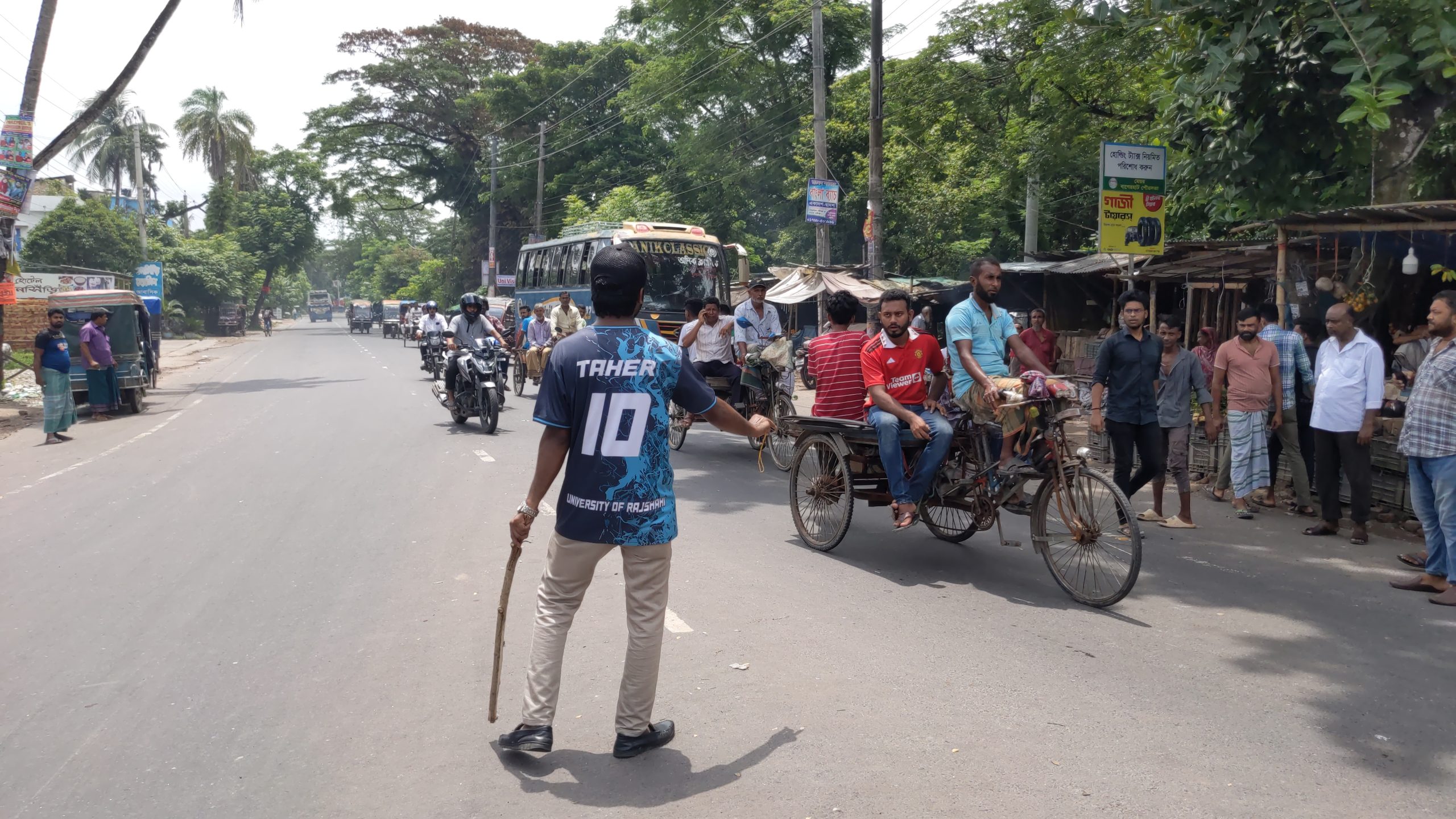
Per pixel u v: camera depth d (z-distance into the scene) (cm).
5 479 1049
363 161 5766
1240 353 813
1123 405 743
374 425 1458
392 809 336
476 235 6066
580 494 362
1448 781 353
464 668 471
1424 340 907
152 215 6022
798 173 3381
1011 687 439
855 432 667
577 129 4834
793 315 2681
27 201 1789
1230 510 855
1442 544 596
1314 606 572
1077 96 1766
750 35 3484
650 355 367
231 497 913
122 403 1734
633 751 372
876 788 345
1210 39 884
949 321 641
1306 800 337
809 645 495
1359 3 724
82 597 596
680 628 521
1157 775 354
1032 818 323
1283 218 920
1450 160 965
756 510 851
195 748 387
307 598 589
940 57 1916
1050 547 604
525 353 1898
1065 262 1892
